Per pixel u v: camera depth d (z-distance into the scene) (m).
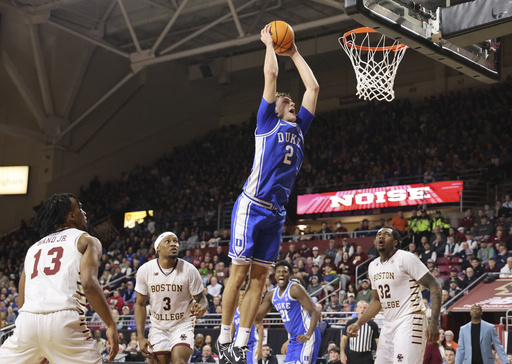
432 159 25.97
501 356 8.50
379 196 24.16
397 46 10.30
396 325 6.43
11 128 28.17
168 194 30.86
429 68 31.30
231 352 4.38
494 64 8.59
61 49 28.91
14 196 30.41
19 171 30.19
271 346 14.10
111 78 31.61
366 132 29.78
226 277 19.64
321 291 17.50
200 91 36.25
